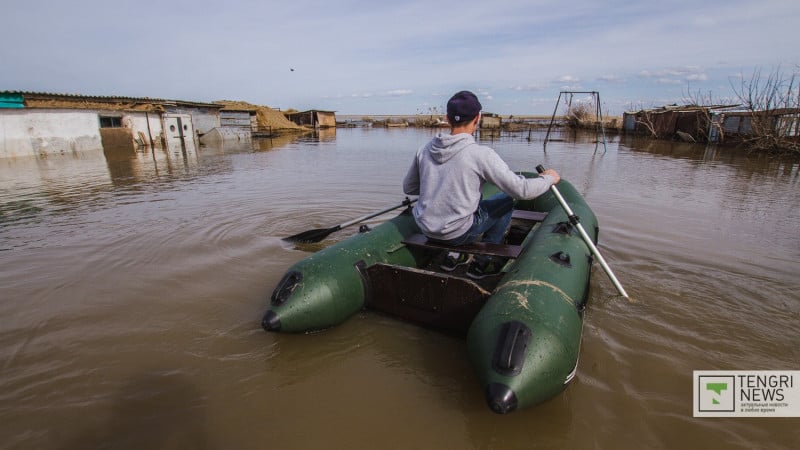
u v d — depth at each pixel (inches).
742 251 175.5
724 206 254.5
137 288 144.4
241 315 126.6
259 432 82.7
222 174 392.5
